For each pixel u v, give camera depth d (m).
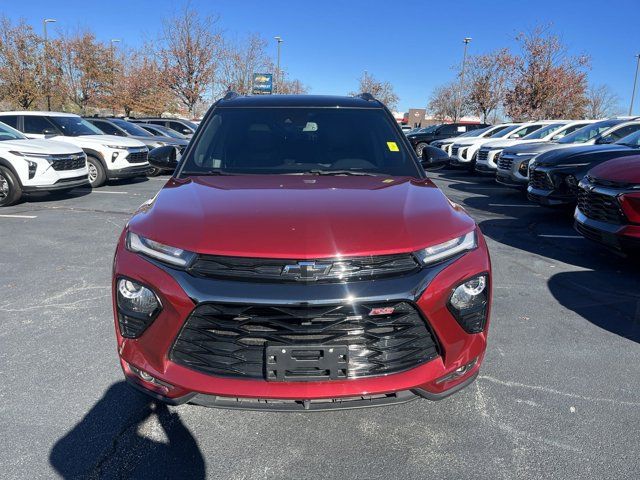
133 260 2.29
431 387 2.25
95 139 11.53
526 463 2.33
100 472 2.26
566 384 3.03
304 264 2.10
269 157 3.32
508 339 3.63
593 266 5.51
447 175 16.22
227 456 2.38
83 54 30.17
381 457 2.38
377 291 2.11
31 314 3.98
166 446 2.44
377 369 2.18
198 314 2.13
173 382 2.17
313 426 2.61
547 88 27.38
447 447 2.45
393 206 2.53
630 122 9.46
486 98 32.84
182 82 27.55
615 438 2.51
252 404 2.17
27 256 5.64
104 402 2.79
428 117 62.66
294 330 2.09
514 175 10.06
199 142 3.46
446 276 2.23
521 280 5.01
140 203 9.33
